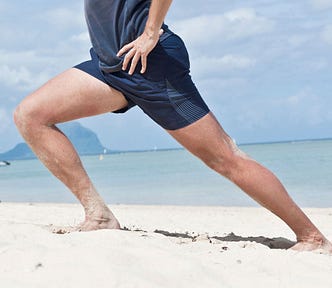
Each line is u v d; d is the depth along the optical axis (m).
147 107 4.04
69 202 13.91
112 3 3.89
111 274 2.89
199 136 3.98
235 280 3.07
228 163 4.02
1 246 3.43
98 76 4.12
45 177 29.34
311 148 67.44
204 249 3.79
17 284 2.77
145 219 8.11
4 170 49.00
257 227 7.12
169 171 27.23
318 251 3.98
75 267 2.97
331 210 9.48
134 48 3.87
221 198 13.23
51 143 4.19
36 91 4.24
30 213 8.55
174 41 3.99
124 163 50.31
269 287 3.00
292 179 17.30
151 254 3.29
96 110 4.18
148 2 3.96
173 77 3.93
